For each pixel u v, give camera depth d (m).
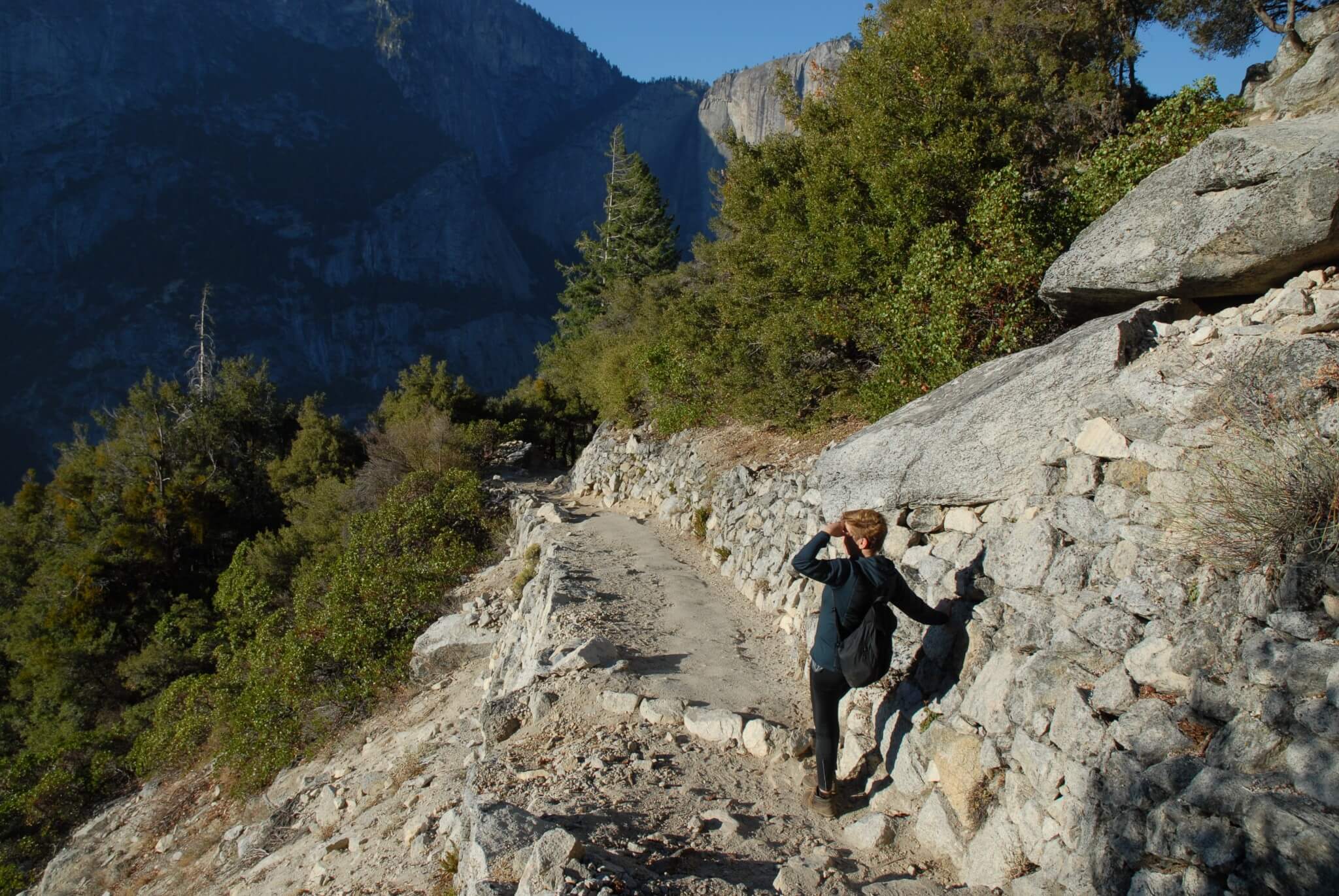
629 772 5.48
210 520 35.56
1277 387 4.26
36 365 130.25
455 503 18.72
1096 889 3.66
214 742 16.33
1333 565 3.41
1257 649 3.47
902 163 10.11
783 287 12.73
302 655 13.84
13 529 40.59
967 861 4.35
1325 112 5.93
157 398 41.75
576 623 8.84
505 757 6.14
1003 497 5.46
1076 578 4.60
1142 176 8.06
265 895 7.87
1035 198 8.53
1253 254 5.15
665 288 27.12
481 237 174.38
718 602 9.79
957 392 6.27
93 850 14.95
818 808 4.99
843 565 4.82
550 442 35.81
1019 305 7.79
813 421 11.60
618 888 3.92
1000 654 4.71
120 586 32.41
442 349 154.75
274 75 187.38
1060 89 16.70
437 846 6.22
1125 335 5.20
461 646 12.50
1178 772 3.50
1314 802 3.01
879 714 5.44
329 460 33.94
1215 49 20.42
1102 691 4.03
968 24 11.55
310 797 10.59
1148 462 4.56
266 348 143.00
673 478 15.26
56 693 28.23
